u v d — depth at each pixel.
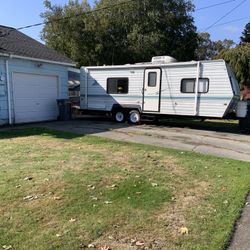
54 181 5.69
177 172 6.54
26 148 8.50
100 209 4.54
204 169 6.80
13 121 13.83
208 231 3.97
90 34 26.33
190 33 26.05
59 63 15.80
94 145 9.11
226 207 4.73
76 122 15.05
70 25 26.77
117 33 25.97
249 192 5.44
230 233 3.94
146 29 24.67
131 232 3.92
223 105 12.18
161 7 24.86
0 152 7.96
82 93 16.22
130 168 6.72
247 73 21.97
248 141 10.48
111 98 15.26
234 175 6.39
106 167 6.74
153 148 8.88
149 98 14.08
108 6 25.00
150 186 5.59
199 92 12.67
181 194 5.26
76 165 6.83
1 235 3.76
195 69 12.67
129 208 4.61
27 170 6.35
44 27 28.80
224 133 12.21
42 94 15.32
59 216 4.29
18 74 13.96
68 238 3.72
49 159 7.30
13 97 13.77
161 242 3.71
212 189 5.53
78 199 4.88
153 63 13.84
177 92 13.26
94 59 26.97
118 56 26.08
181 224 4.16
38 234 3.79
